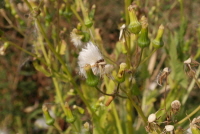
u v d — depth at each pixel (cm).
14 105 50
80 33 29
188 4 52
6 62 51
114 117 32
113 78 26
